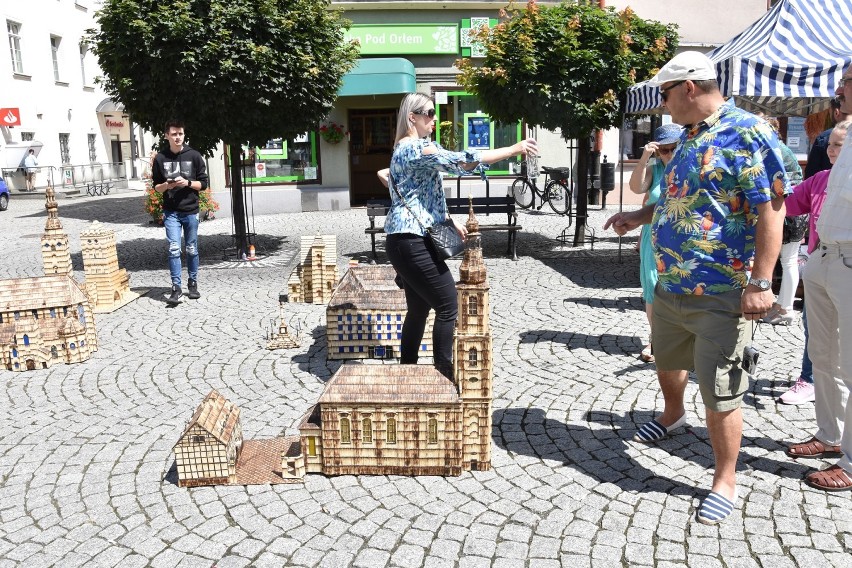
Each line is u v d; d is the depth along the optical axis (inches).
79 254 457.7
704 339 129.2
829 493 138.9
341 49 422.0
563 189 635.5
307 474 151.6
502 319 275.4
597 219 588.1
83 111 1294.3
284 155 659.4
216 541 127.1
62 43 1224.2
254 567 119.3
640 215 157.5
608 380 205.0
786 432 166.2
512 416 180.4
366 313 225.6
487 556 121.2
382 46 650.2
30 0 1121.4
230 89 369.1
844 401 150.3
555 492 142.0
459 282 146.0
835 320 145.6
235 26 369.1
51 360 227.5
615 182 684.7
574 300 305.3
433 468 149.2
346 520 133.2
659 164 198.7
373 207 400.2
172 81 367.2
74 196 1035.3
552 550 122.6
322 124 651.5
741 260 126.4
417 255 167.5
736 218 125.1
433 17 650.2
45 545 127.0
